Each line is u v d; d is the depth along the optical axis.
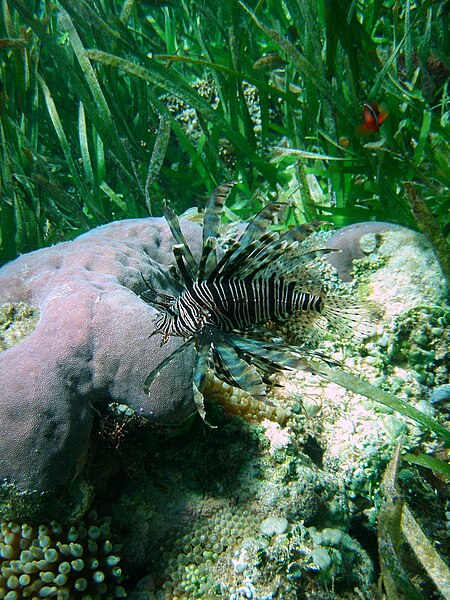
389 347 0.72
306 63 0.86
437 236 0.59
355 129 0.89
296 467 0.60
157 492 0.58
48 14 1.17
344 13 0.86
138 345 0.52
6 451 0.47
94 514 0.55
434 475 0.66
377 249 0.79
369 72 0.96
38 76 1.12
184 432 0.60
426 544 0.49
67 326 0.51
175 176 1.15
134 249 0.71
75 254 0.65
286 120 1.09
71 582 0.51
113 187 1.29
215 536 0.57
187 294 0.44
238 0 0.96
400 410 0.56
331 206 0.98
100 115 1.08
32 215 1.05
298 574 0.52
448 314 0.70
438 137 0.96
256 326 0.50
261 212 0.44
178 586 0.54
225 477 0.60
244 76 0.97
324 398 0.70
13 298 0.62
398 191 0.99
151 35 1.51
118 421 0.54
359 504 0.65
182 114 1.28
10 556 0.49
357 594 0.55
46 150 1.35
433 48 1.02
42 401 0.48
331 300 0.49
